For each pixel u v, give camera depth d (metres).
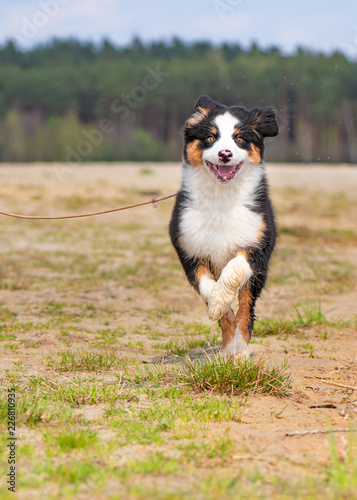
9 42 89.56
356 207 26.50
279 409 5.75
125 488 4.00
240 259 6.79
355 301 12.09
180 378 6.48
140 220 23.61
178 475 4.21
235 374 6.30
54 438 4.79
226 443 4.76
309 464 4.43
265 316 10.70
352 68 64.44
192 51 94.31
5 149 76.12
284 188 29.81
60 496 3.87
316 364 7.55
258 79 52.69
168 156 74.56
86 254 16.72
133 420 5.32
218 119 7.00
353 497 3.86
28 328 9.18
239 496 3.88
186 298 12.17
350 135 65.31
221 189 6.89
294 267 15.63
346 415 5.60
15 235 19.45
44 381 6.42
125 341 8.80
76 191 28.06
